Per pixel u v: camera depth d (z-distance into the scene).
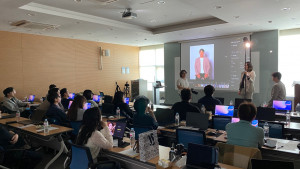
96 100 8.30
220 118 4.03
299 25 7.30
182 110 4.44
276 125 3.61
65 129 4.00
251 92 6.55
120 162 2.80
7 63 8.19
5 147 3.32
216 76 9.69
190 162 2.17
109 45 11.54
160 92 12.39
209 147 2.10
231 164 2.34
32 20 6.41
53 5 5.73
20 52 8.48
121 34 8.84
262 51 8.50
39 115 4.61
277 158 2.88
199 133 2.94
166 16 7.01
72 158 2.56
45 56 9.16
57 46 9.52
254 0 4.60
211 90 5.24
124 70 12.38
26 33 8.59
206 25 7.41
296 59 8.14
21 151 3.30
